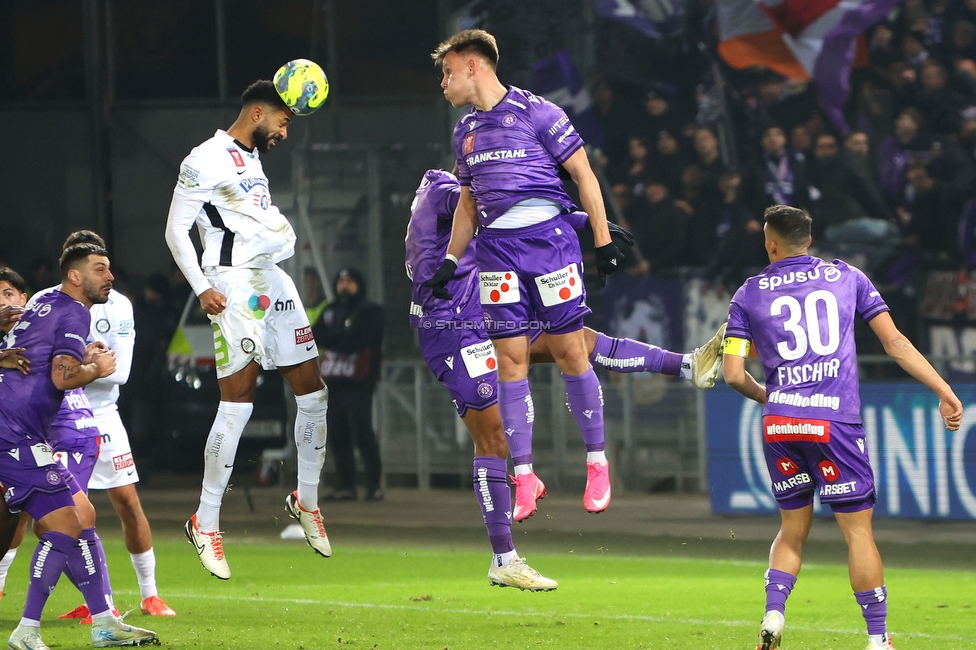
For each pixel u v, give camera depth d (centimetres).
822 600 2412
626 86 4912
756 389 1822
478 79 1809
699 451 4219
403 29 5506
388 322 5091
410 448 4684
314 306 4894
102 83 5872
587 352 1958
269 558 3241
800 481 1722
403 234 5131
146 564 2273
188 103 5841
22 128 5919
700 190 4662
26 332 1859
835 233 4516
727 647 1895
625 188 4766
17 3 5934
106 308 2203
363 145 5194
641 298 4625
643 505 4084
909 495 3419
